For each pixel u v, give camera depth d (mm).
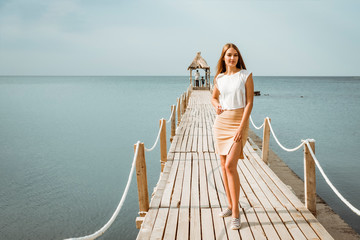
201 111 14211
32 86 138500
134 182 13945
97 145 20781
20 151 19328
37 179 14219
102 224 9914
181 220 3340
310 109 39406
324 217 5465
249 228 3148
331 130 23547
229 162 2934
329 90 95250
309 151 3529
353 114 34094
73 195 12336
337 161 14609
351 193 10211
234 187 3010
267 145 5816
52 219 10164
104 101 53344
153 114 34938
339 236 4801
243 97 2943
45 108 43156
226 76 3037
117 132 25016
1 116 35344
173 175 4957
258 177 4871
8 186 13289
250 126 25062
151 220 3359
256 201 3867
